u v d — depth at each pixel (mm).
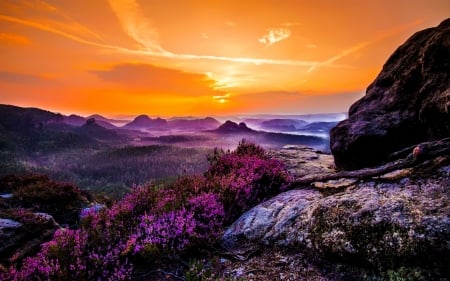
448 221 4105
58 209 10953
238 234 6449
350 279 4496
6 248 6457
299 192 7371
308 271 4859
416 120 8320
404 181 5484
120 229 6777
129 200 8062
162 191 8758
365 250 4539
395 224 4488
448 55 7758
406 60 9789
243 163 9898
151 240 5887
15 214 7516
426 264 4016
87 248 6102
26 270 5469
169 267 5625
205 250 5969
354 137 9031
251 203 7922
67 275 5250
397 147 8539
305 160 11734
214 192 8047
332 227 5109
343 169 9797
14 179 12438
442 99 6996
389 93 9867
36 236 7211
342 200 5492
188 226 6297
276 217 6453
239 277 4965
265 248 5797
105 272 5320
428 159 5688
